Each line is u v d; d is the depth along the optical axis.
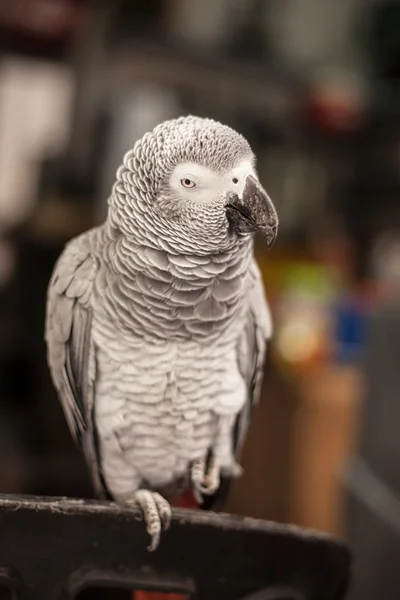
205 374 1.23
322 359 2.49
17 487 2.73
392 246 2.79
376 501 1.85
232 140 1.10
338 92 2.58
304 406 2.41
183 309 1.16
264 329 1.32
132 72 2.65
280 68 2.58
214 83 2.65
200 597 0.92
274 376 2.59
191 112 2.83
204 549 0.91
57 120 3.47
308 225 2.94
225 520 0.91
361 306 2.54
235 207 1.09
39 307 3.02
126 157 1.14
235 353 1.29
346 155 2.89
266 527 0.92
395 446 1.83
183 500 1.43
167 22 2.54
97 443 1.30
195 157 1.08
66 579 0.85
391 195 2.78
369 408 1.93
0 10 2.50
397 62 2.48
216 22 2.54
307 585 0.98
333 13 2.56
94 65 2.65
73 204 2.99
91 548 0.86
